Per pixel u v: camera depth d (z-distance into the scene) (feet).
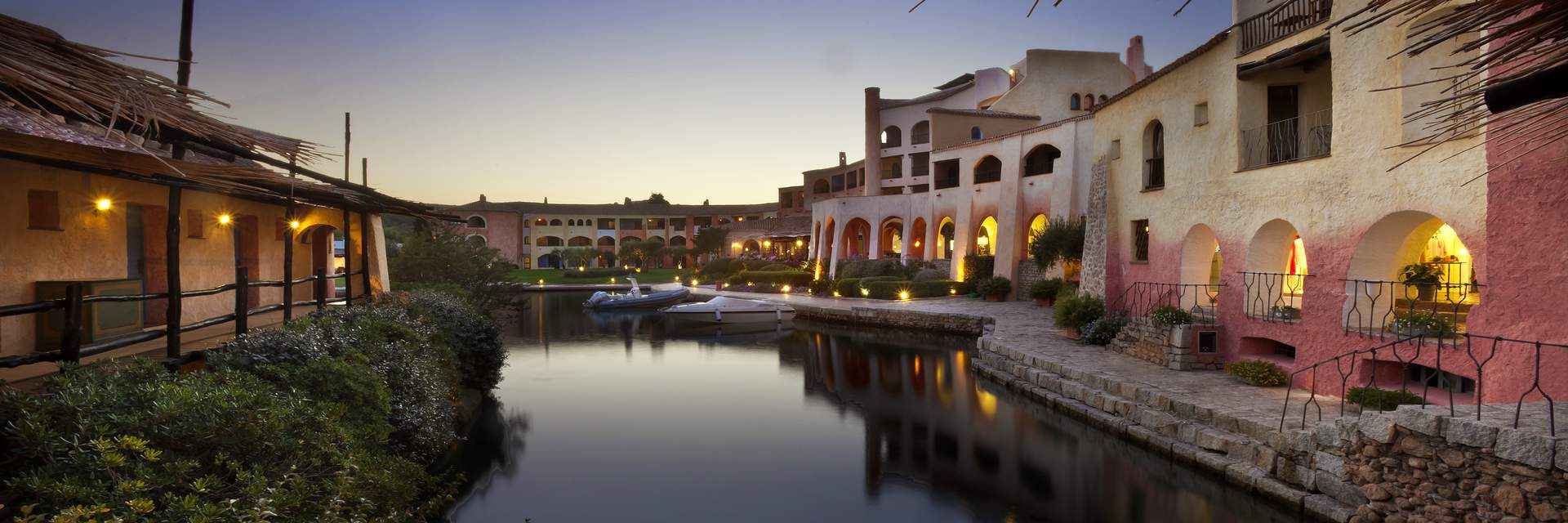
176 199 23.94
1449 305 36.09
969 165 127.65
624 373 68.39
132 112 15.26
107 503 13.34
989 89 173.17
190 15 39.14
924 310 99.45
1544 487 19.65
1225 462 32.60
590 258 249.55
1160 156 58.80
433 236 87.30
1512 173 27.45
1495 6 9.35
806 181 230.48
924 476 37.35
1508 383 27.55
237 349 24.85
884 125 185.26
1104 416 42.29
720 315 110.01
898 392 58.90
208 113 18.43
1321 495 27.99
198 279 40.09
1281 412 34.35
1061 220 100.73
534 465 39.42
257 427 18.07
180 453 16.66
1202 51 49.55
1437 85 32.78
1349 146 37.01
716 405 54.54
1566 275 25.44
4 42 13.10
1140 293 59.11
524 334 100.17
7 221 27.71
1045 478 36.32
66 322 19.02
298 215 49.96
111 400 16.38
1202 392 39.37
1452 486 22.27
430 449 34.24
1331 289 37.93
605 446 43.21
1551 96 9.70
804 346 87.35
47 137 14.85
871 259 150.61
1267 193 43.09
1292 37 41.47
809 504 33.63
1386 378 36.83
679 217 273.95
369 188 35.94
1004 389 57.31
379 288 53.78
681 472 38.24
